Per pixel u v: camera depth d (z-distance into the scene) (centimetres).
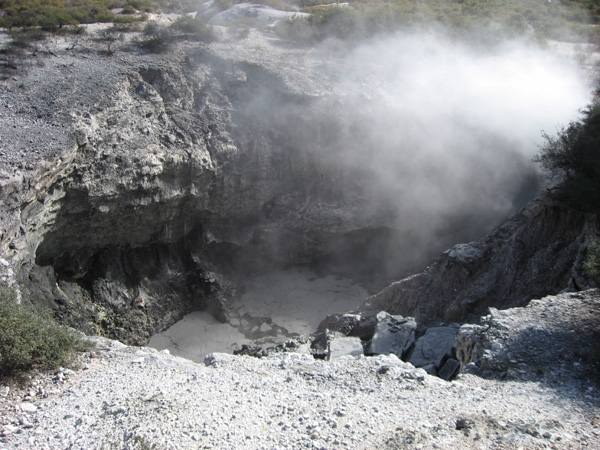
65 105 2159
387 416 973
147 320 2481
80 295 2294
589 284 1483
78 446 898
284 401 1047
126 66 2527
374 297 2384
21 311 1202
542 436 888
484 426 916
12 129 1983
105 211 2159
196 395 1061
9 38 2775
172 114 2462
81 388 1094
